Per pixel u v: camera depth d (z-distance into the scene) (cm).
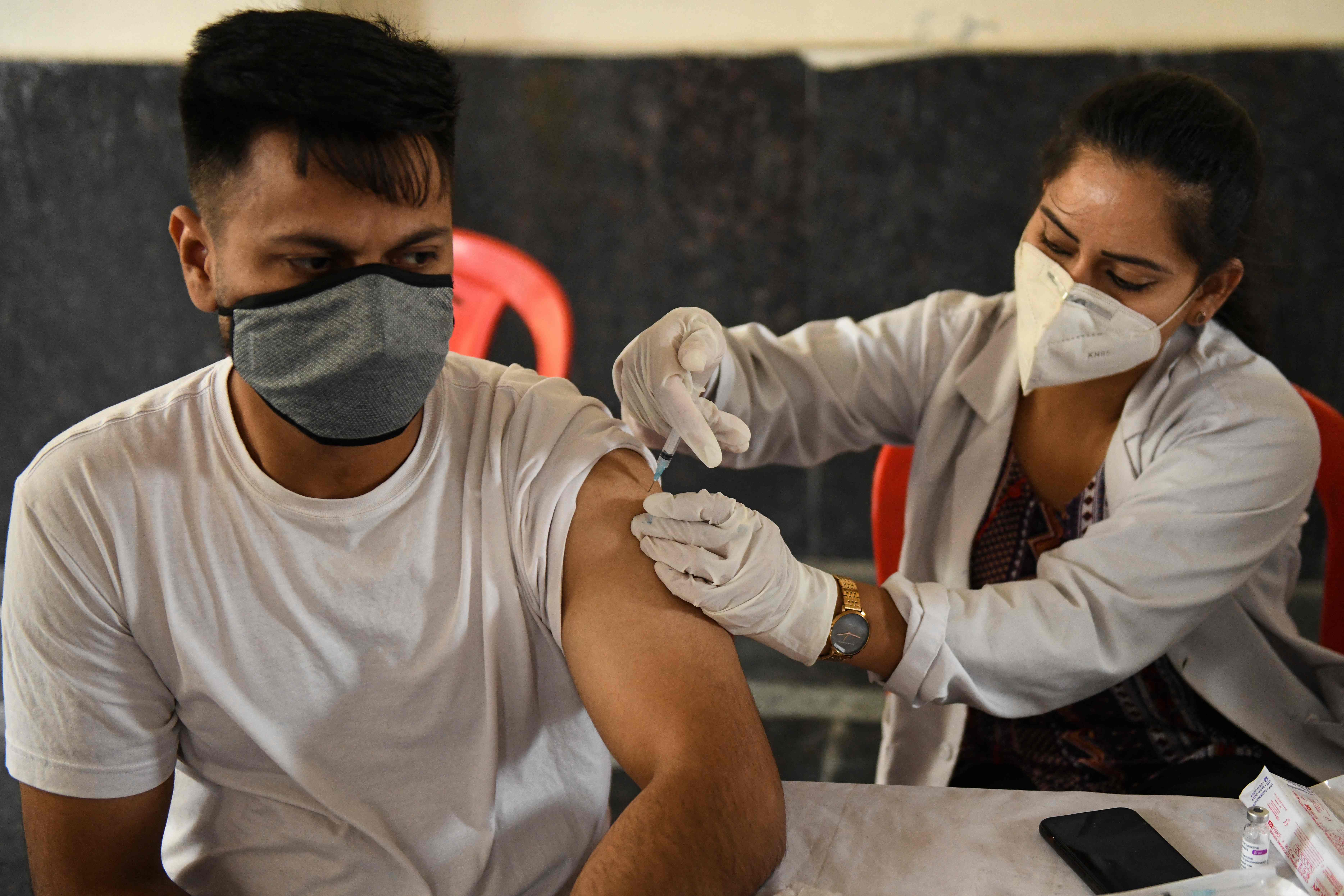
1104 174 124
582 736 106
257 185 82
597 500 102
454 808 99
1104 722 148
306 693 97
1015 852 94
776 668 287
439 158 86
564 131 304
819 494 323
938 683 118
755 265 311
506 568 99
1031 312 134
